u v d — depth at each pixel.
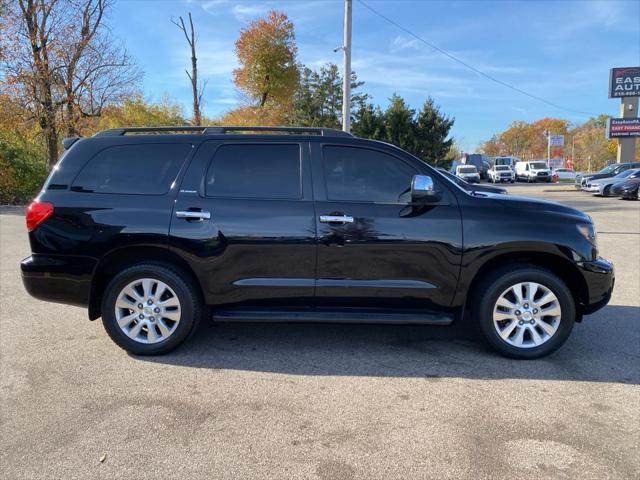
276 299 4.10
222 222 4.00
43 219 4.07
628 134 32.72
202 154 4.16
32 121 21.31
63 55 21.08
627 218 14.50
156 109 38.81
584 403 3.33
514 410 3.23
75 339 4.52
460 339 4.59
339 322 4.04
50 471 2.59
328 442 2.87
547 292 4.02
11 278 6.88
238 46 38.81
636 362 4.03
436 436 2.93
